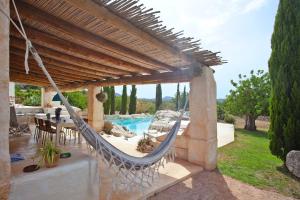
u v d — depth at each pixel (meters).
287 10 4.51
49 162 1.84
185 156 4.61
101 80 7.02
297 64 4.36
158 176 3.56
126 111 19.73
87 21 2.37
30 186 1.64
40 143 5.11
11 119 6.26
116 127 9.44
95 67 4.57
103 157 2.20
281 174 3.98
